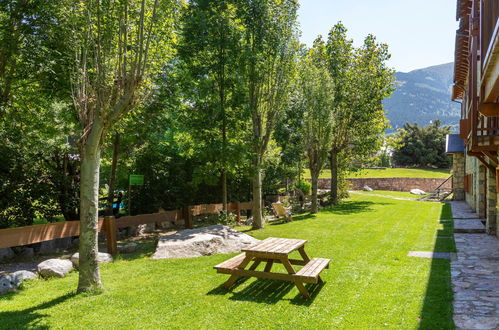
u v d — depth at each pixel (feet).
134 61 20.67
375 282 21.53
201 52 45.47
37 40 30.60
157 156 52.85
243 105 46.75
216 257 30.01
